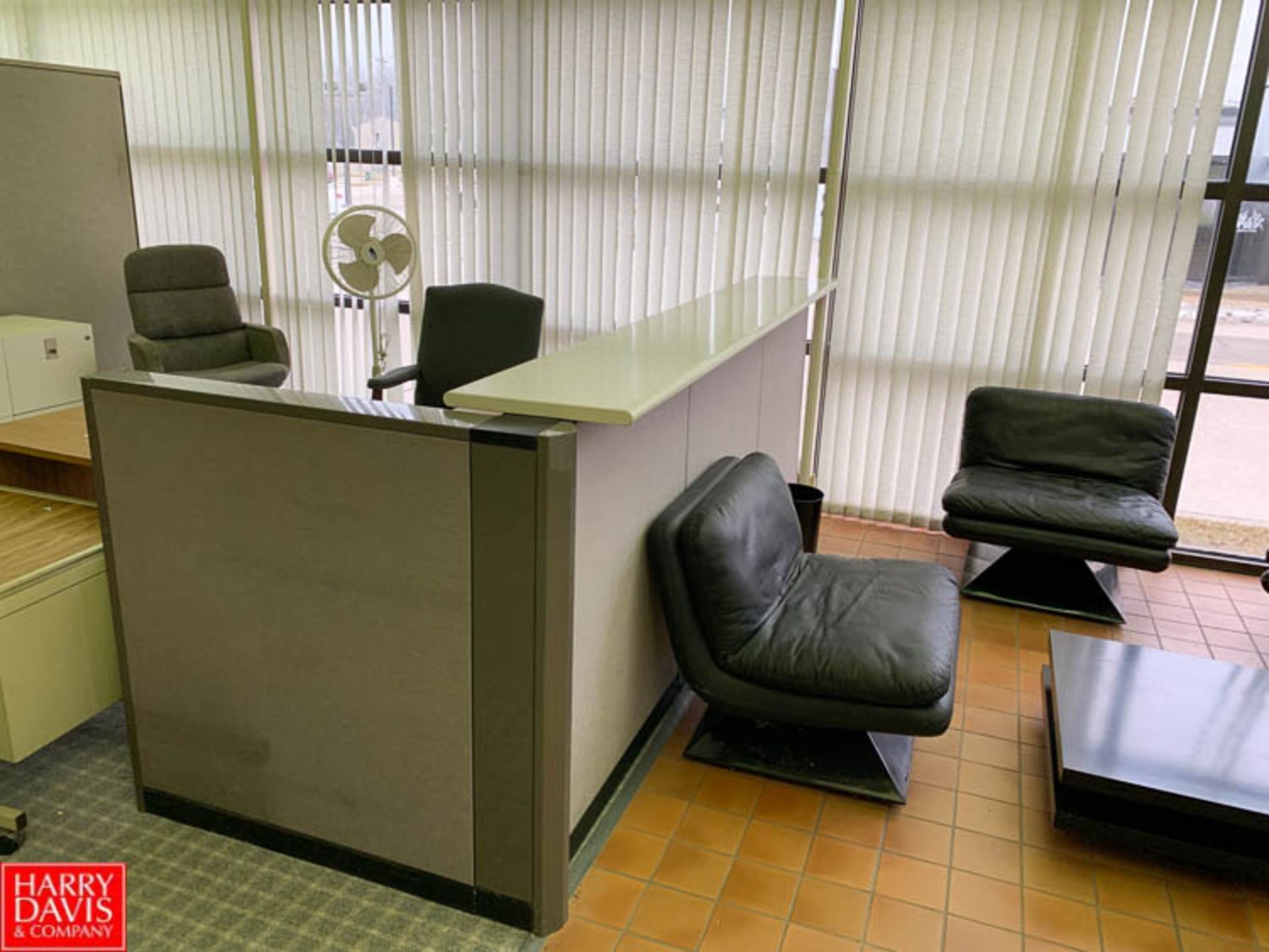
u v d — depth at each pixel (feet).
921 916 6.45
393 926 6.21
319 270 16.71
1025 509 10.65
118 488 6.42
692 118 13.39
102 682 7.72
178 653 6.64
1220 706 7.59
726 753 8.05
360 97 15.49
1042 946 6.23
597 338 7.79
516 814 5.98
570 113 14.07
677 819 7.36
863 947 6.15
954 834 7.29
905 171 12.51
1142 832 6.89
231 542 6.20
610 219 14.29
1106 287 12.06
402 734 6.14
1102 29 11.23
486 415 5.59
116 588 6.67
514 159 14.66
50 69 14.30
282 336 15.70
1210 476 12.79
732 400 9.62
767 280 12.28
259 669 6.43
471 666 5.79
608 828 7.22
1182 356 12.39
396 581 5.81
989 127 11.95
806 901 6.54
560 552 5.46
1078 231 12.00
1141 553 10.25
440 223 15.51
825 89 12.60
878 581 8.59
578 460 5.94
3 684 6.84
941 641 7.51
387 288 14.07
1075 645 8.59
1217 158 11.50
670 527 7.30
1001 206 12.20
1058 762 7.14
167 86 17.04
